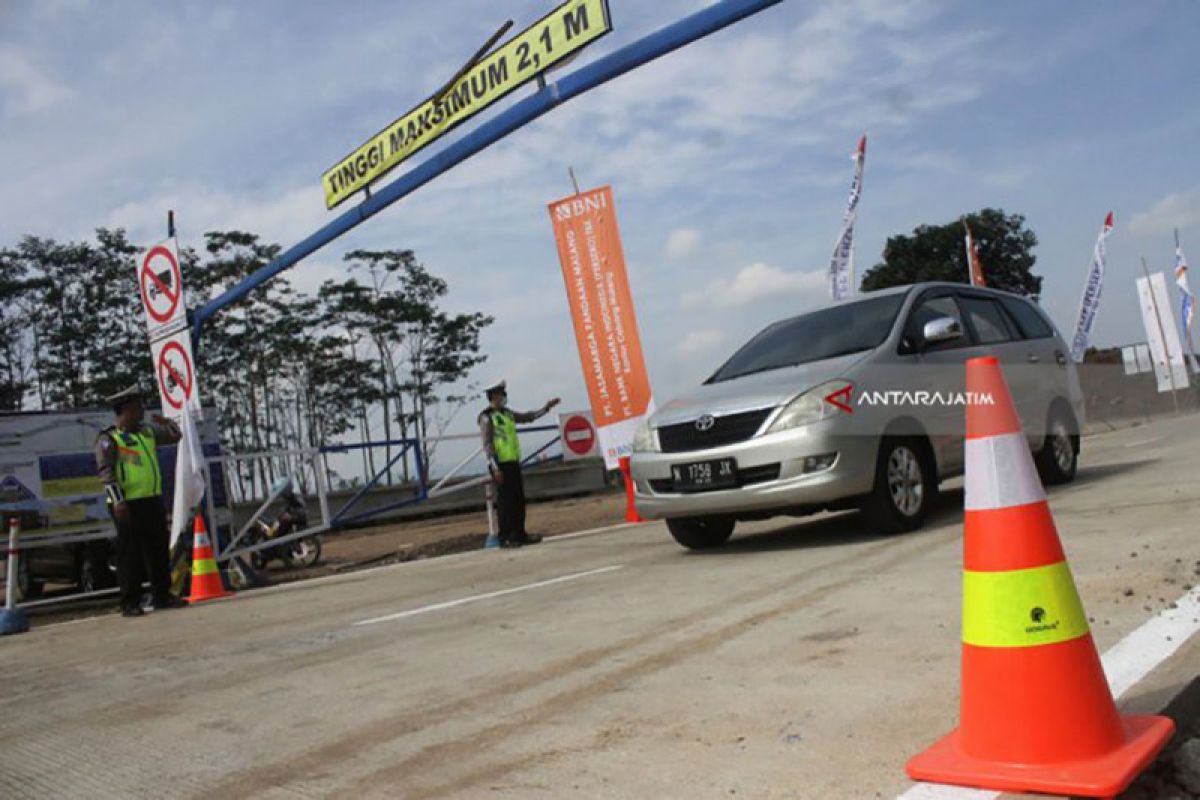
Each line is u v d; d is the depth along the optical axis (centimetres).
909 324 772
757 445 677
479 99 1030
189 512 986
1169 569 453
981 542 255
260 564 1368
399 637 538
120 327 4012
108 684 502
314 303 4203
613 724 329
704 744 299
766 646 409
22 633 793
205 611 797
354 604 718
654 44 856
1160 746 246
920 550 612
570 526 1443
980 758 249
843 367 706
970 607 256
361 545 1845
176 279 1033
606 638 466
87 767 351
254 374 4191
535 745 318
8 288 3738
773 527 898
